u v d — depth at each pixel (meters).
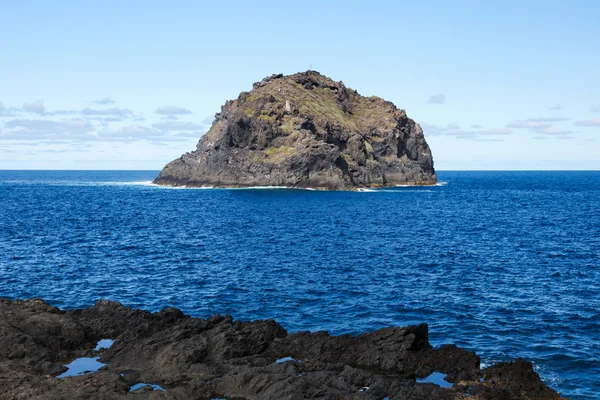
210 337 24.17
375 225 84.38
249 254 54.84
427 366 22.25
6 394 18.36
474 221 92.12
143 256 53.00
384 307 34.31
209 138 197.25
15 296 36.75
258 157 178.25
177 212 104.88
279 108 190.62
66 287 39.44
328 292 38.12
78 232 71.88
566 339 28.20
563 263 51.09
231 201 133.50
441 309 33.84
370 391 19.47
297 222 87.81
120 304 29.50
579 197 163.50
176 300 36.00
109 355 23.61
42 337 24.22
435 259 52.66
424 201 140.00
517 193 184.50
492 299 36.53
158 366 21.98
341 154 180.12
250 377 20.39
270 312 33.16
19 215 94.62
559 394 20.64
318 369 21.72
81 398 18.25
